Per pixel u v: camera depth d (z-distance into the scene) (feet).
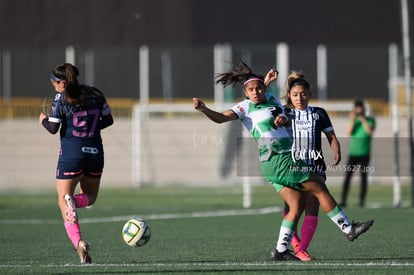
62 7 312.71
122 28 309.42
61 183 107.14
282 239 110.11
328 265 103.65
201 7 306.55
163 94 289.53
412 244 130.72
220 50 282.56
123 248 127.75
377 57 289.12
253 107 110.11
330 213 108.58
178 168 280.31
